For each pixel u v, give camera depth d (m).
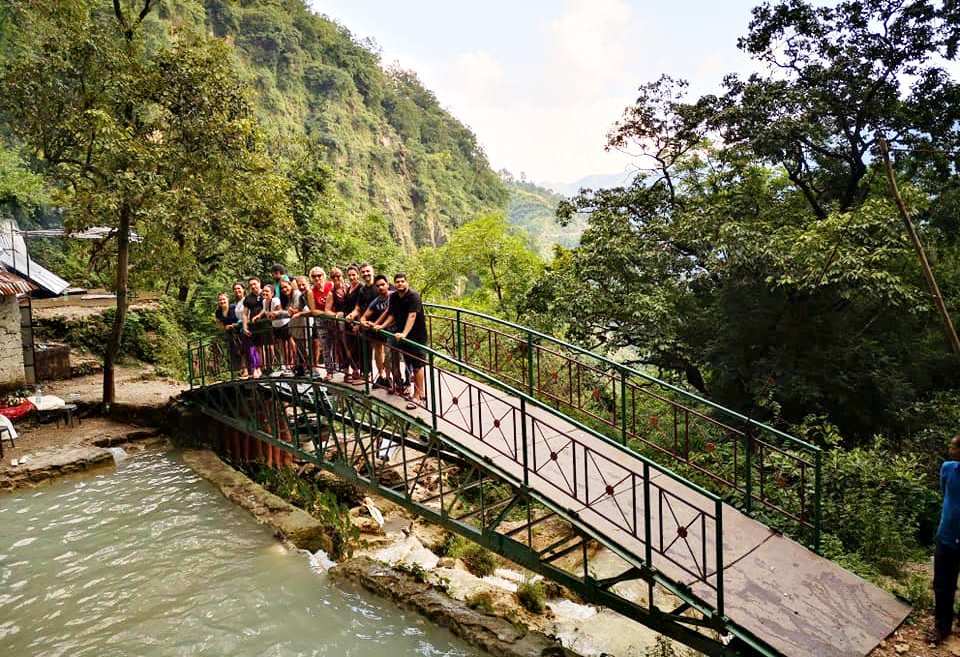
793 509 8.03
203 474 11.68
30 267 17.28
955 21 12.52
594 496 6.79
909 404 12.71
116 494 10.91
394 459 11.38
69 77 12.60
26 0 13.59
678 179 17.23
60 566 8.52
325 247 24.31
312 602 7.62
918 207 13.69
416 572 8.05
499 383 6.73
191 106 13.12
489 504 10.67
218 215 14.27
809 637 5.09
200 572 8.35
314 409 10.93
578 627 7.24
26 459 11.76
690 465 7.36
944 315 7.07
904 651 5.06
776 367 13.00
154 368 17.89
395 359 8.52
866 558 7.25
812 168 15.86
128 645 6.81
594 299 14.48
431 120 110.88
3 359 14.55
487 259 23.16
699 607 5.35
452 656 6.54
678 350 14.44
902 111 13.59
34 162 27.73
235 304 11.49
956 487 5.21
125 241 13.70
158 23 57.72
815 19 13.80
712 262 13.91
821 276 11.80
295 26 90.94
